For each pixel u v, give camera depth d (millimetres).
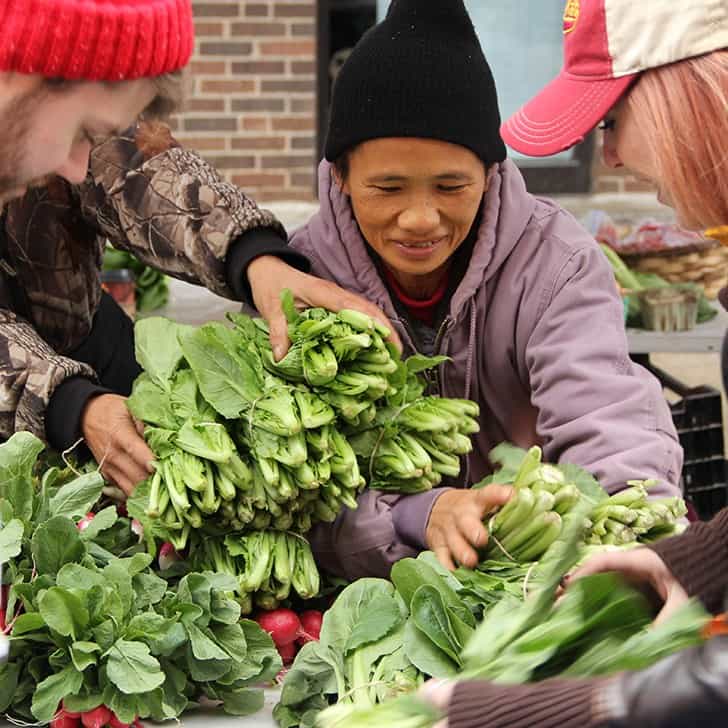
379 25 2068
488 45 7930
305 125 8258
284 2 8102
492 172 2209
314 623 2033
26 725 1752
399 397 2100
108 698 1705
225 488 1940
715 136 1588
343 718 1458
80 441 2080
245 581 1958
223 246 2270
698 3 1610
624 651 1364
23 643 1750
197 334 2037
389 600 1852
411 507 2109
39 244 2387
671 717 1059
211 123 8234
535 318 2260
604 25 1691
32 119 1447
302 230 2414
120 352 2668
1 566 1778
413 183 2053
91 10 1407
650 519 1995
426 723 1375
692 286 4406
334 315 2057
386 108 2018
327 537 2105
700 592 1569
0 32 1387
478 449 2439
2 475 1942
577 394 2176
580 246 2275
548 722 1135
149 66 1481
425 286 2318
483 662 1501
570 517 1931
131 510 1988
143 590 1844
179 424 2016
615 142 1777
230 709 1807
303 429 1968
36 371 2123
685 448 4098
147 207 2330
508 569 1992
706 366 7031
